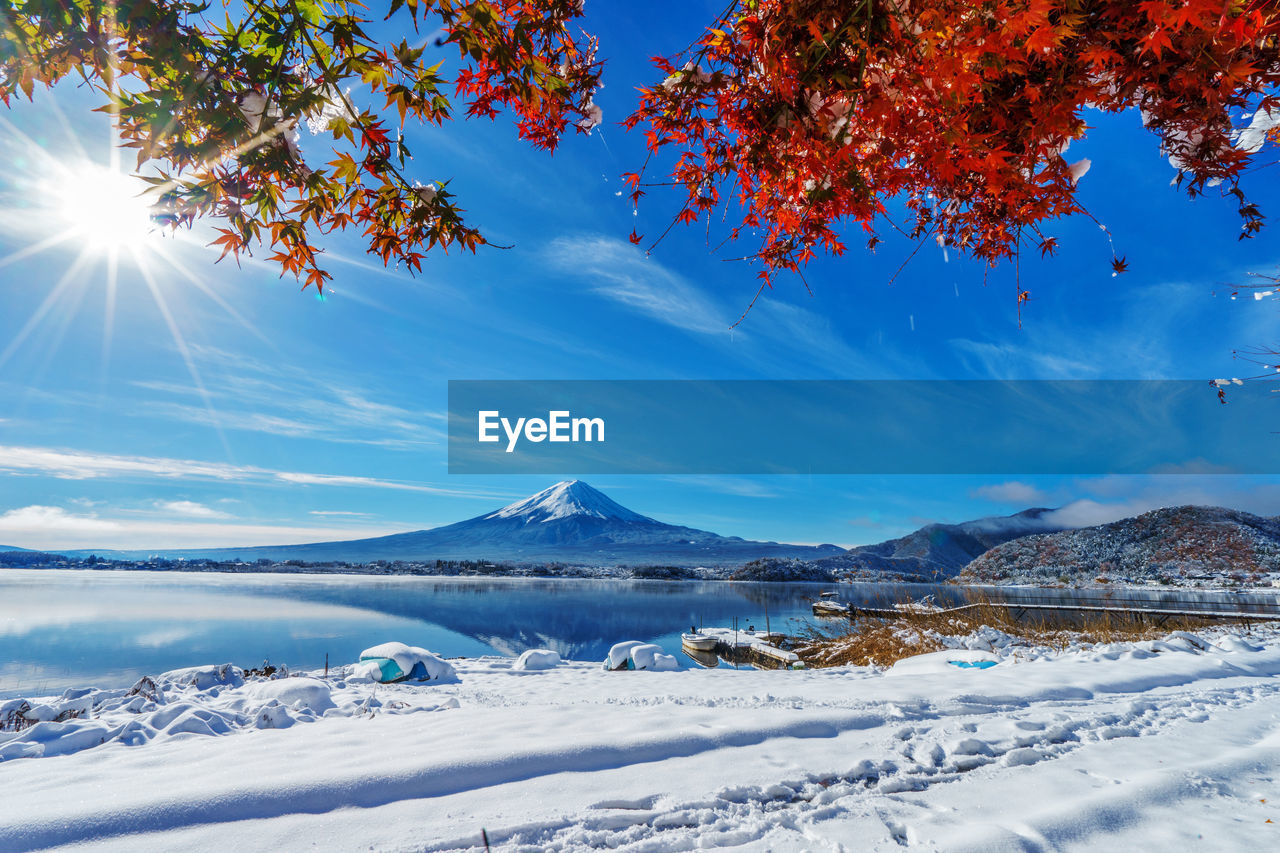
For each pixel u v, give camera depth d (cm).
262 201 159
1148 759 372
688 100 166
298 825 261
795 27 139
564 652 2850
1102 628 1326
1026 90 131
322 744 373
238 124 144
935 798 309
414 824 266
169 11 136
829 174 150
